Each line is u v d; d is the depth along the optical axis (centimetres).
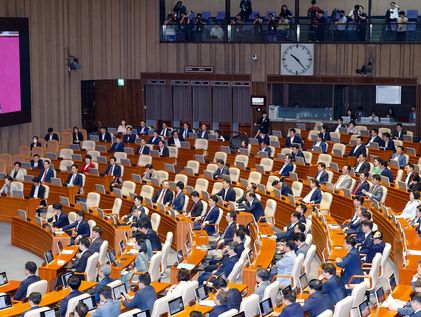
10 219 3136
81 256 2217
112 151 3741
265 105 4406
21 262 2678
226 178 2895
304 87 4488
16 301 1927
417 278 1758
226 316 1580
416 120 4181
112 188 3123
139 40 4541
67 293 1964
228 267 2061
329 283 1803
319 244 2542
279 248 2303
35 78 4084
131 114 4644
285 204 2819
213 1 4806
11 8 3919
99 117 4703
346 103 4431
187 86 4528
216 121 4516
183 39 4484
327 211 2673
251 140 3806
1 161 3484
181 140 3906
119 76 4516
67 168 3459
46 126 4175
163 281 2311
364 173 2769
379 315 1636
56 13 4188
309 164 3372
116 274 2194
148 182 3166
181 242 2606
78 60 4312
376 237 2077
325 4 4712
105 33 4434
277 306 1777
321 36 4253
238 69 4412
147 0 4506
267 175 3228
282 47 4319
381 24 4153
